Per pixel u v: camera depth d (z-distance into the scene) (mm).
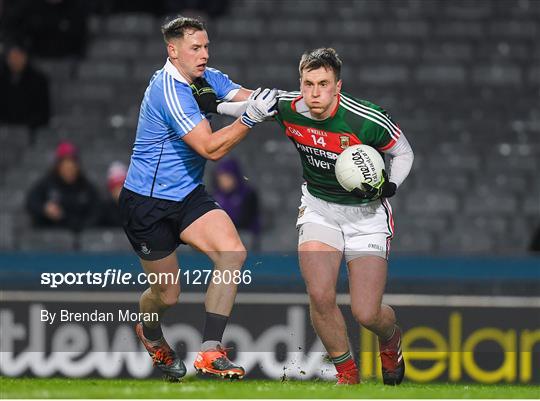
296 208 43562
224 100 21875
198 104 20938
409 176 44875
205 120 20203
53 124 47844
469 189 44656
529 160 45938
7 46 48656
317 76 19406
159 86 20328
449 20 51688
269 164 45125
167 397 17406
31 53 50312
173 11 51781
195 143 20000
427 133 47156
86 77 50062
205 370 19859
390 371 22156
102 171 45375
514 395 18797
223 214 20625
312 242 20844
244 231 37000
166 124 20391
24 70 46188
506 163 45812
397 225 43031
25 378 25516
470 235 42625
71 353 28062
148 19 52094
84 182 39750
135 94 49656
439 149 46188
